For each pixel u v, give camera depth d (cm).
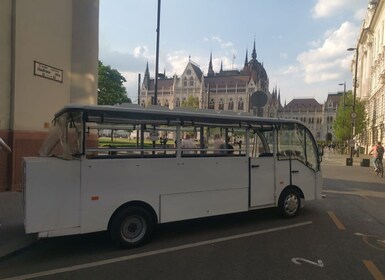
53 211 538
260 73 15200
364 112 4772
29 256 558
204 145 708
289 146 838
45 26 1143
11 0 1016
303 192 860
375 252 584
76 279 466
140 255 562
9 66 1017
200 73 14500
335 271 498
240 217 834
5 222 712
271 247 607
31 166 523
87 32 1347
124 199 598
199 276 477
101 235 671
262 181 782
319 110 15638
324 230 722
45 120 1152
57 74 1209
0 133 984
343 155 4594
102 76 4462
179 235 678
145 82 15312
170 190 649
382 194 1238
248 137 765
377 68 4856
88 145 582
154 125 652
